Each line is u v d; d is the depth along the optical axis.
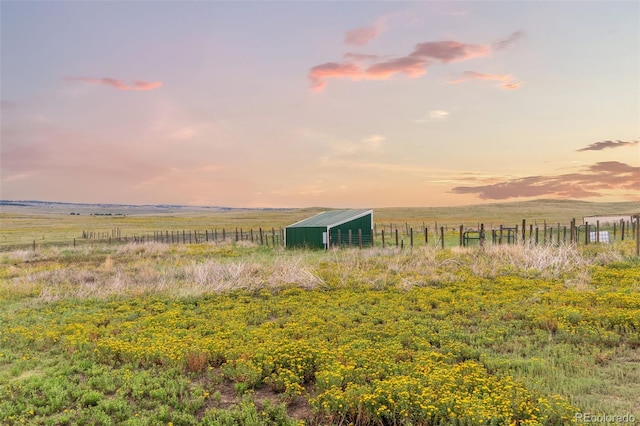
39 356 12.14
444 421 7.50
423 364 9.70
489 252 25.28
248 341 12.21
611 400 8.17
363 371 9.43
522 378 8.99
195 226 109.56
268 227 101.62
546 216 120.94
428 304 16.41
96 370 10.58
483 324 13.49
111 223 125.56
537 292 17.06
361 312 15.94
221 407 8.78
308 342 11.60
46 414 8.61
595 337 11.54
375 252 31.08
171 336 13.12
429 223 100.38
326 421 8.00
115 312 17.83
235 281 22.16
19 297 21.33
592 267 21.73
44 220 142.38
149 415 8.38
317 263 27.50
